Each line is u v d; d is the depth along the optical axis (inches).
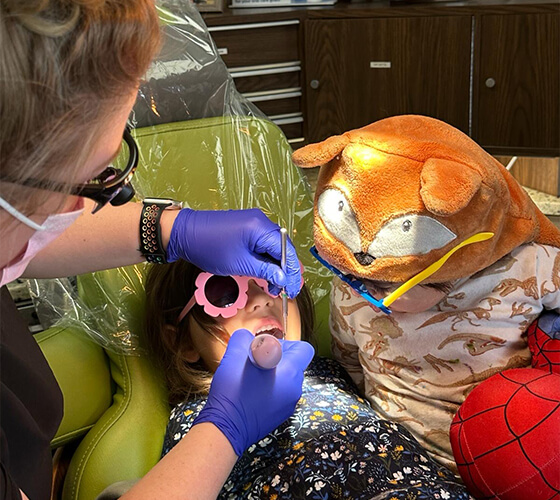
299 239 57.4
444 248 37.3
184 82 55.4
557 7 88.0
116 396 50.8
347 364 51.1
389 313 40.9
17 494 27.3
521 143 96.4
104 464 46.6
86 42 20.9
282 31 100.0
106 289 50.3
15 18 20.3
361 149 37.7
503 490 38.8
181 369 48.6
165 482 33.0
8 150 21.0
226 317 45.9
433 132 39.6
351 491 39.7
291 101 104.1
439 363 44.7
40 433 33.8
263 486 41.3
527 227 41.9
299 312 50.3
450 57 95.3
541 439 37.9
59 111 21.1
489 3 93.0
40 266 39.6
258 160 57.0
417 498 38.0
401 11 95.3
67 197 23.4
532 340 44.3
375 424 43.4
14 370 32.8
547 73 91.7
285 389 38.7
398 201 36.6
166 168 54.3
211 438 35.5
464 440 40.3
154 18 23.0
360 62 99.6
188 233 40.9
